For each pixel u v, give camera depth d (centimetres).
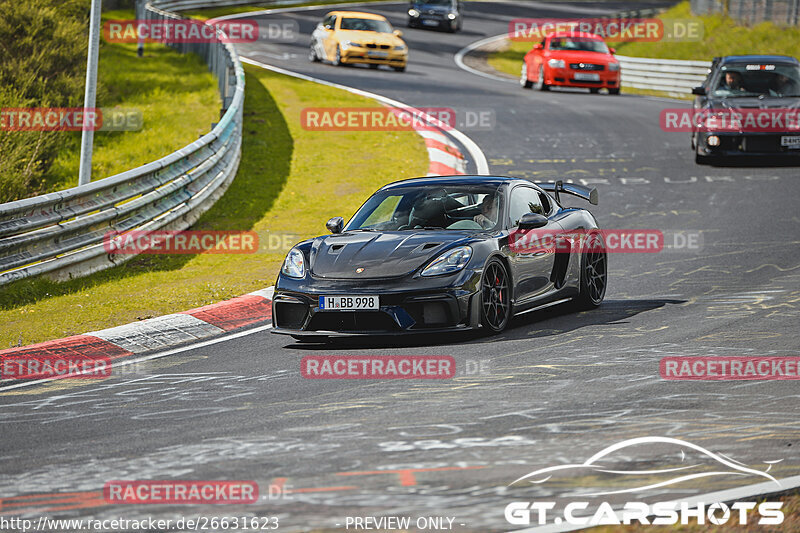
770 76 6900
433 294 2981
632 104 9606
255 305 3662
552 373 2666
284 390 2584
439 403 2403
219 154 6031
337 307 2995
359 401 2447
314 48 11681
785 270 4103
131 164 6850
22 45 7600
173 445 2139
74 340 3222
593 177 6400
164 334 3316
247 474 1930
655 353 2870
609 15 19575
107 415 2417
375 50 11088
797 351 2855
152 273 4347
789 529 1585
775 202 5606
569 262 3525
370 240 3200
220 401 2500
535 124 8262
